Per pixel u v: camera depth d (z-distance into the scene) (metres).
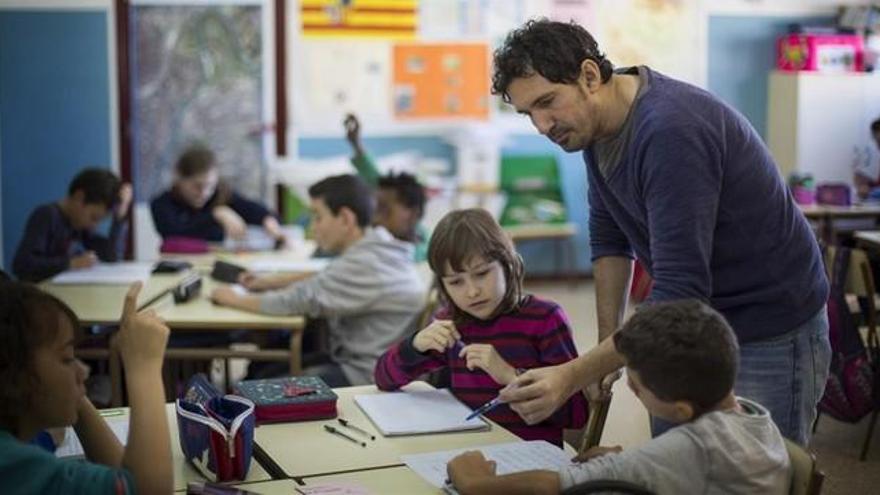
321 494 1.82
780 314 2.06
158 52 7.30
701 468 1.63
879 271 4.67
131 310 1.82
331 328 3.74
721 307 2.07
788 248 2.06
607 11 7.64
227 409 2.02
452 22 7.55
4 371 1.58
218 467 1.92
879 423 4.53
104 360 3.75
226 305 3.76
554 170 7.75
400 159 7.54
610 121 2.01
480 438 2.17
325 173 7.16
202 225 5.45
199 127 7.39
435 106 7.61
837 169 7.62
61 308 1.67
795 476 1.73
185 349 3.71
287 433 2.21
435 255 2.43
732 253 2.03
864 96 7.59
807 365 2.11
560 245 7.89
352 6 7.41
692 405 1.66
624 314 2.46
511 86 1.98
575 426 2.35
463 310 2.46
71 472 1.61
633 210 2.09
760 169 2.00
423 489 1.87
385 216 4.33
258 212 5.56
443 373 2.66
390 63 7.52
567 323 2.49
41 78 7.24
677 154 1.90
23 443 1.63
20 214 7.34
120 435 2.15
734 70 7.82
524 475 1.73
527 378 2.00
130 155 7.35
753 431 1.68
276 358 3.65
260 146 7.45
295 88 7.43
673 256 1.91
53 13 7.19
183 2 7.27
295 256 4.90
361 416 2.32
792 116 7.62
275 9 7.35
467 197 7.47
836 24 7.87
